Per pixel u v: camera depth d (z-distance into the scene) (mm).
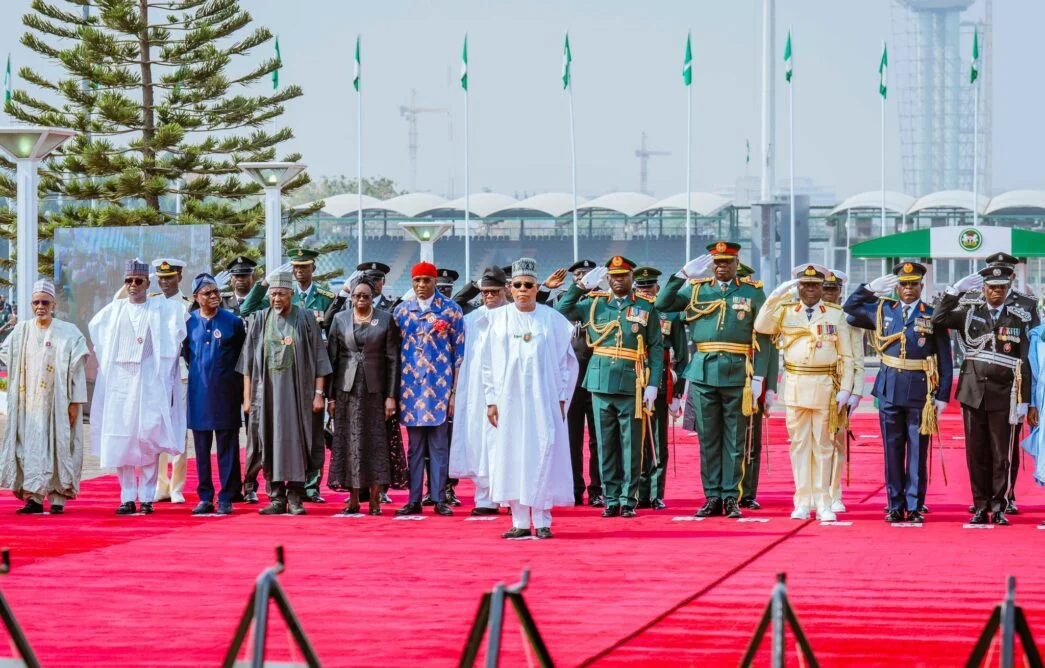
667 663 7246
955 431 22766
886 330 12820
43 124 38438
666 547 11148
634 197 84250
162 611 8648
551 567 10156
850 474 17078
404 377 13117
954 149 185250
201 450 13445
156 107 38844
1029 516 13234
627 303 13203
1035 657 4938
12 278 39938
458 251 102875
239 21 38938
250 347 13289
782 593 5082
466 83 52250
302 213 44844
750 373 13016
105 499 14773
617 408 13203
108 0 37750
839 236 86000
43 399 13391
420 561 10461
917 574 9883
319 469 13594
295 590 9273
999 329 12508
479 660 7320
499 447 11641
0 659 7328
